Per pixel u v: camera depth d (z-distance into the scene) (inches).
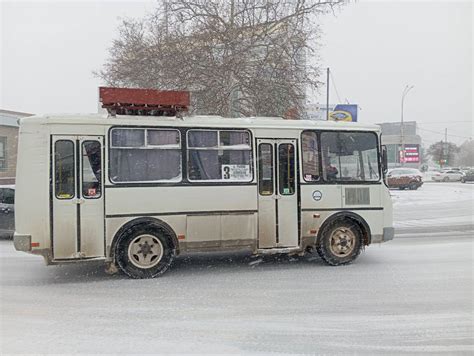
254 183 319.9
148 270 299.7
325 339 189.9
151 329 202.2
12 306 238.1
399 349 179.9
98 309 232.1
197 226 307.9
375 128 349.4
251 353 175.9
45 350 179.6
